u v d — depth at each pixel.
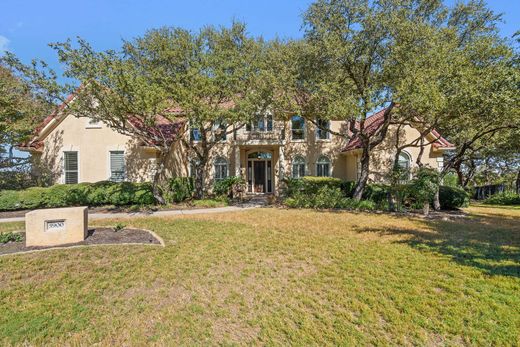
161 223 10.20
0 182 15.82
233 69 13.26
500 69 9.30
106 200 14.39
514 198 18.44
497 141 13.93
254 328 3.87
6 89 14.23
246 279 5.31
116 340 3.66
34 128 15.66
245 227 9.53
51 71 11.45
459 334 3.57
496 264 5.76
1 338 3.67
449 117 11.11
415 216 11.90
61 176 16.70
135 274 5.51
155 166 16.83
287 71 13.04
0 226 9.92
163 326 3.94
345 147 20.38
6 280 5.20
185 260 6.23
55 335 3.75
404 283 4.94
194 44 13.00
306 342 3.54
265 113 15.77
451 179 17.80
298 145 20.62
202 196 16.73
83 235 7.39
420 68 10.70
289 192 17.16
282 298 4.60
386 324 3.82
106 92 11.58
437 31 11.72
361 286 4.88
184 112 12.71
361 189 15.45
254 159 21.53
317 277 5.32
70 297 4.68
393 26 11.28
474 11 13.70
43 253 6.43
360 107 11.57
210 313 4.23
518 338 3.42
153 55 13.48
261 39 14.91
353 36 11.95
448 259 6.11
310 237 8.15
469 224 10.13
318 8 12.40
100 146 16.88
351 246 7.20
